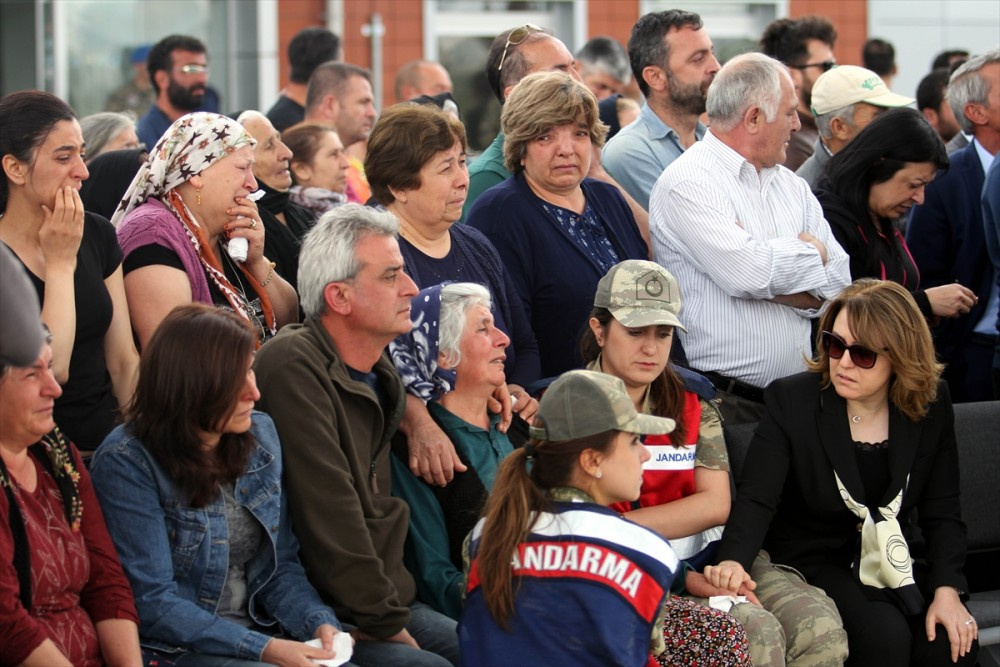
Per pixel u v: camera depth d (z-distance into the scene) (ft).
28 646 22.20
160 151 30.50
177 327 24.70
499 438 30.27
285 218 39.11
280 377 26.94
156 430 24.72
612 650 22.27
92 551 24.26
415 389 29.32
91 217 28.50
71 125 27.14
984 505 36.86
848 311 31.09
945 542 32.04
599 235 35.53
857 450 31.71
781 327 35.01
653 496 30.53
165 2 64.28
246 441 25.61
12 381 22.47
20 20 63.52
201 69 54.85
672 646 27.22
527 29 40.14
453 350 29.19
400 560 27.63
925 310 38.47
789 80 35.60
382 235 27.66
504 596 22.82
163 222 29.94
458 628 23.99
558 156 34.27
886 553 31.01
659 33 41.32
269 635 26.14
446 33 71.51
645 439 30.53
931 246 43.88
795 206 36.27
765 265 34.06
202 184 30.45
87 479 24.57
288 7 68.33
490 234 34.42
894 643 30.32
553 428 23.47
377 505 27.66
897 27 74.33
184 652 24.68
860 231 37.52
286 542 26.78
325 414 26.89
